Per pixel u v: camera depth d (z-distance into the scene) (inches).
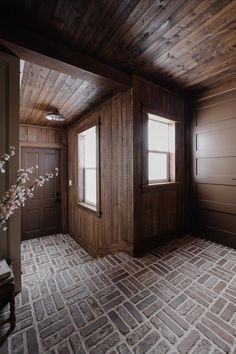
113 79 82.1
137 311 54.5
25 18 56.0
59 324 49.9
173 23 58.4
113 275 73.5
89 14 54.7
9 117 62.0
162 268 78.7
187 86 104.0
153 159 106.6
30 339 45.6
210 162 108.3
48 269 110.4
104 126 115.2
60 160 182.4
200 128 113.0
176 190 113.3
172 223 111.0
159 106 101.7
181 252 94.2
